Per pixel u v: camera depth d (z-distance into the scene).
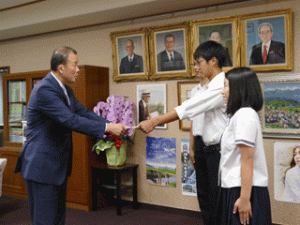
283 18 3.11
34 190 2.34
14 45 5.23
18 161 2.41
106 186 3.98
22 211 4.01
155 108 3.96
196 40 3.58
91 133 2.37
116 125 2.45
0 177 3.86
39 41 4.94
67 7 3.95
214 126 2.53
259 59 3.26
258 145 1.79
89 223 3.55
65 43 4.68
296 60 3.13
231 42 3.39
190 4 3.48
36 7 4.21
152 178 4.02
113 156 3.89
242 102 1.83
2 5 4.33
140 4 3.46
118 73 4.19
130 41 4.04
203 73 2.61
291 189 3.16
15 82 4.72
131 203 4.21
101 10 3.70
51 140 2.34
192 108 2.41
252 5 3.29
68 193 4.15
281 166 3.21
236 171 1.81
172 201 3.90
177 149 3.84
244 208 1.72
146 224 3.51
